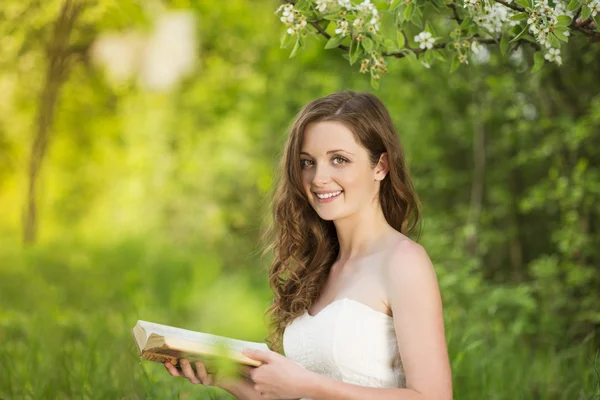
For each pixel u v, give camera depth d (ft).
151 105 41.52
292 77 36.35
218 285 2.58
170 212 40.27
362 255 8.40
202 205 39.50
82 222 44.14
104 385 13.23
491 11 10.09
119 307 15.44
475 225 26.58
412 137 29.27
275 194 9.45
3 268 15.87
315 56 33.94
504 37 10.39
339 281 8.45
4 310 16.57
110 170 46.62
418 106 29.14
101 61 33.78
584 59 18.12
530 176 26.78
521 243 27.12
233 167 39.09
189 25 34.01
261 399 7.84
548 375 15.43
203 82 38.86
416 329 7.45
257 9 37.42
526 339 20.53
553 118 22.26
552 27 9.25
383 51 10.66
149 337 7.02
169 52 35.06
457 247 24.14
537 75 20.31
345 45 10.59
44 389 13.19
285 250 9.16
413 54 10.69
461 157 30.50
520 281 25.96
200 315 2.55
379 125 8.40
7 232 40.40
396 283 7.70
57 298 15.79
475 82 25.16
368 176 8.37
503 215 27.32
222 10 36.40
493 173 27.89
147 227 37.63
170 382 13.24
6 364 14.34
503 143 25.39
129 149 44.32
